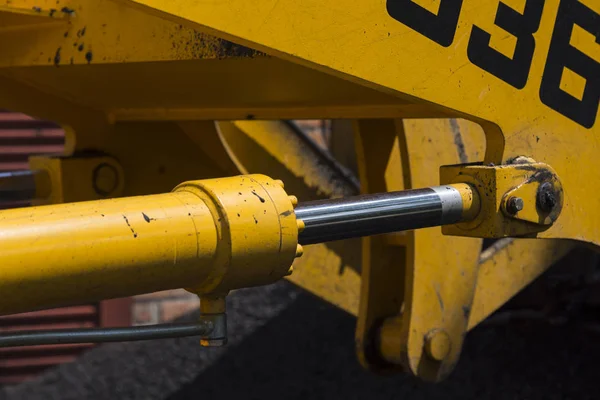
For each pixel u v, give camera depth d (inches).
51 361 193.0
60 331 53.6
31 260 48.8
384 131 112.1
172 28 84.6
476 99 72.8
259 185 57.3
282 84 93.2
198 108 113.0
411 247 105.0
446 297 108.0
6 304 48.8
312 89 93.7
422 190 68.3
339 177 144.3
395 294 113.6
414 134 104.3
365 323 111.2
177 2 58.4
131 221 52.5
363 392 152.8
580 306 163.6
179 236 53.7
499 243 117.2
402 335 105.7
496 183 70.8
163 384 163.5
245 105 107.7
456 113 72.7
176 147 124.3
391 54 67.8
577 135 79.2
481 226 71.5
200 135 126.0
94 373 170.4
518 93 75.2
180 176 125.0
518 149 75.5
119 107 116.6
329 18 64.2
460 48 71.6
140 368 169.3
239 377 162.4
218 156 128.2
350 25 65.3
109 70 98.5
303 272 129.6
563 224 77.8
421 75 69.6
